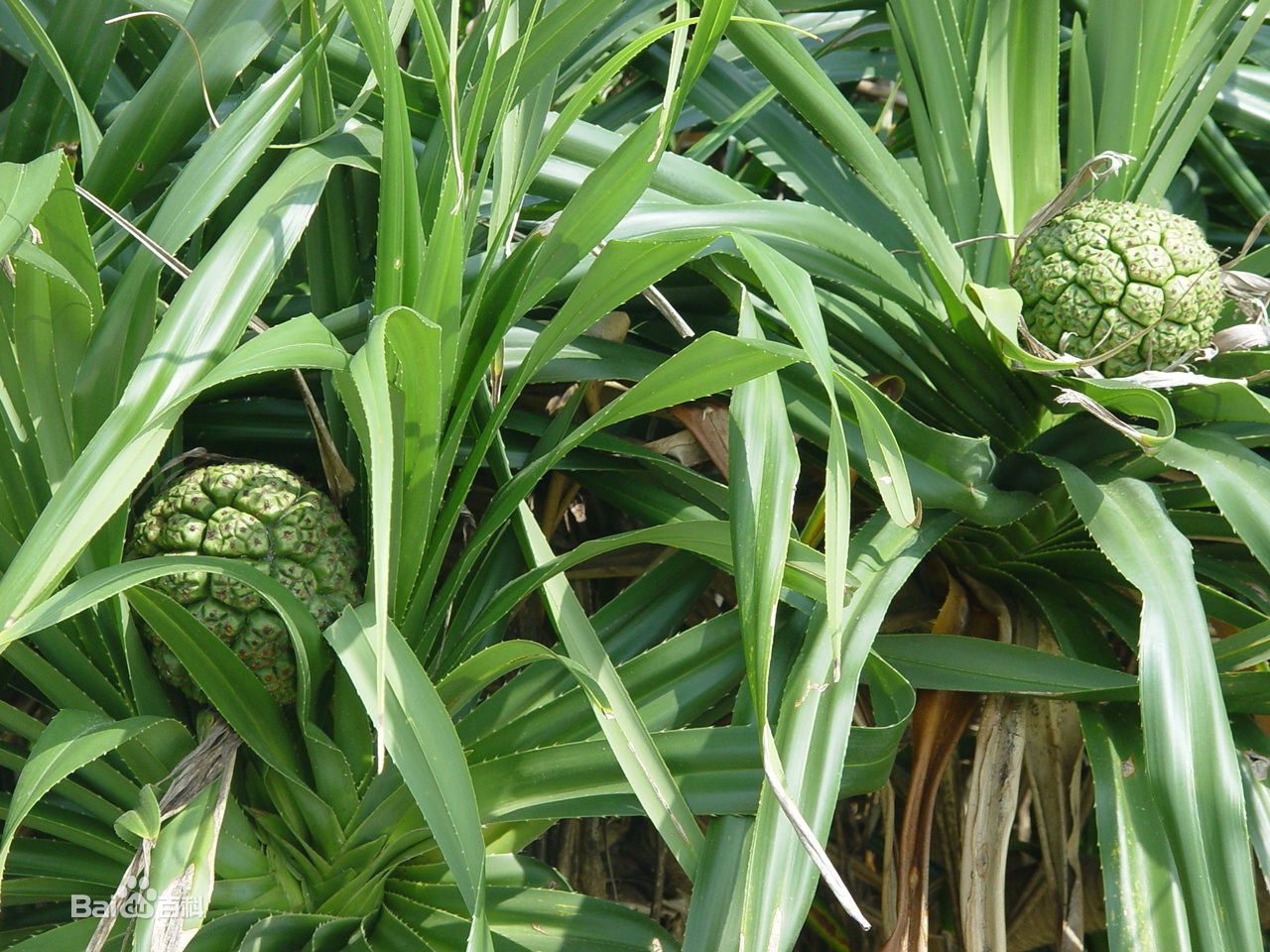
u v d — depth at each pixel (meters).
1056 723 2.57
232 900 2.39
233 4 2.44
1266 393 2.63
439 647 2.48
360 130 2.48
